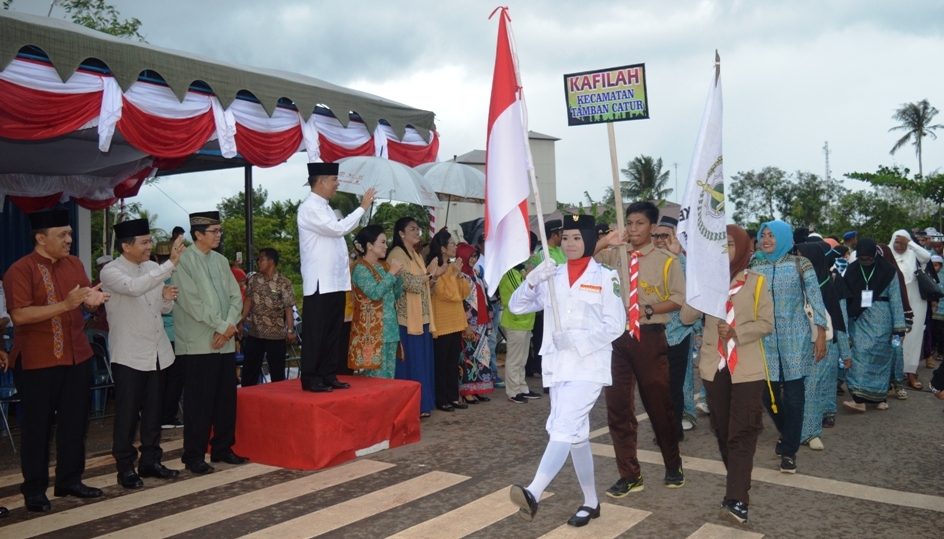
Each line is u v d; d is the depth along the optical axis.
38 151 8.26
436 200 7.92
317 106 7.69
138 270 5.70
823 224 60.31
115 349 5.58
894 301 7.95
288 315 8.59
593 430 7.33
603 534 4.44
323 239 6.41
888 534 4.42
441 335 8.22
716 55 4.75
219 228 6.09
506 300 8.62
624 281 4.98
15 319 4.90
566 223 4.56
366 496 5.24
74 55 5.43
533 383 9.99
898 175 29.95
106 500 5.25
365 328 7.21
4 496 5.42
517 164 4.53
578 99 4.87
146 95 6.12
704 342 4.95
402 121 8.56
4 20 5.01
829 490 5.29
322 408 5.98
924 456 6.21
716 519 4.68
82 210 10.95
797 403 5.66
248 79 6.78
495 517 4.77
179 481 5.72
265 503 5.13
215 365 6.01
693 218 4.54
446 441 6.87
